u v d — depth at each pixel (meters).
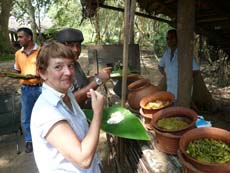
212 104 4.99
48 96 1.33
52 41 1.40
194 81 4.85
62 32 2.12
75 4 17.55
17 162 3.92
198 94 4.92
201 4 3.89
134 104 2.87
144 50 13.95
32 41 3.81
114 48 6.21
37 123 1.29
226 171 1.50
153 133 2.43
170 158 2.03
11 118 4.05
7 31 17.73
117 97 3.87
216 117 4.70
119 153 3.06
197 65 3.40
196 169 1.56
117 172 3.18
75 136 1.26
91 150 1.24
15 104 4.12
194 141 1.80
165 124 2.12
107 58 6.24
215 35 5.07
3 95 4.07
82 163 1.23
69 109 1.41
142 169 2.25
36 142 1.32
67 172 1.34
